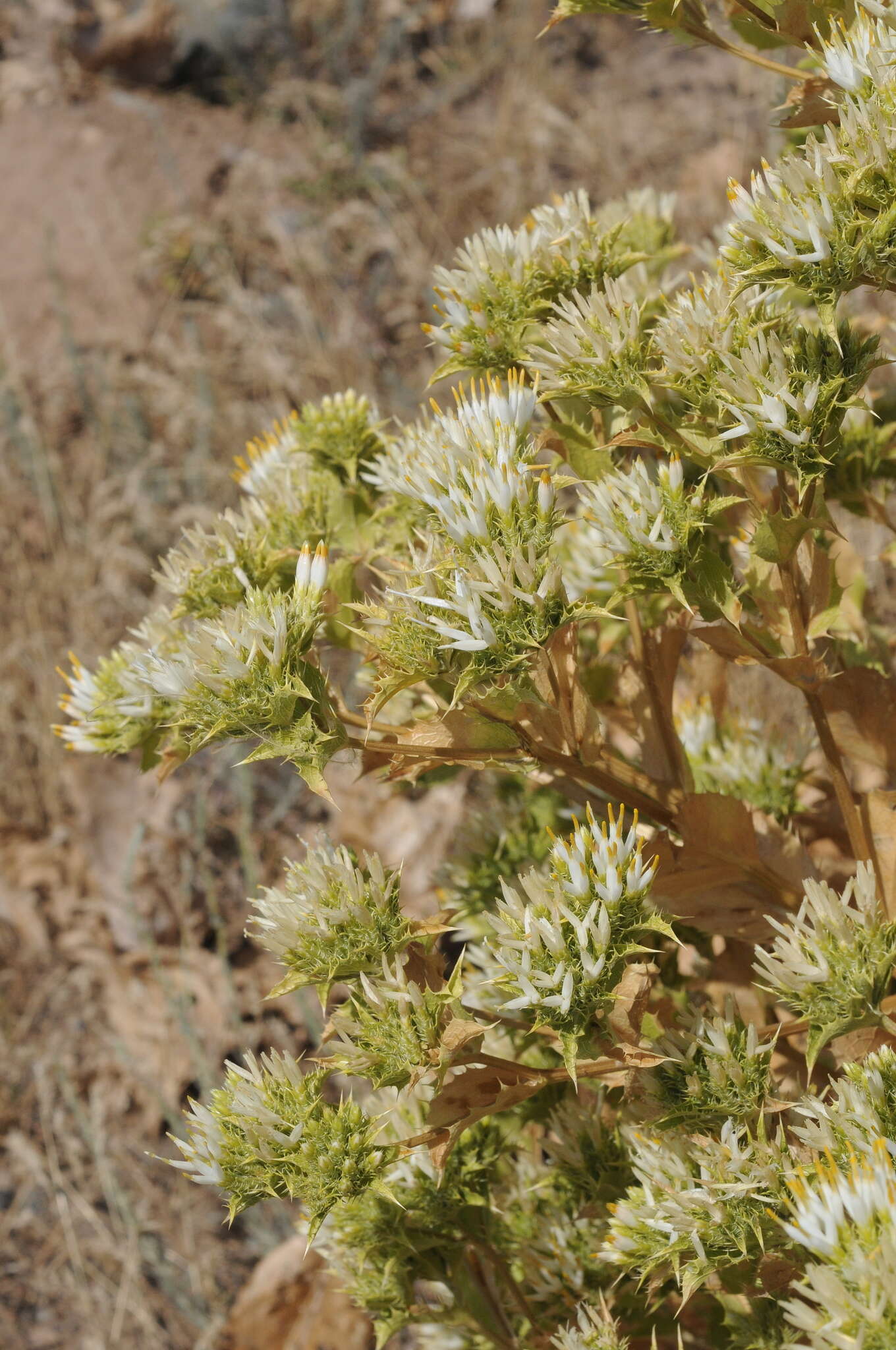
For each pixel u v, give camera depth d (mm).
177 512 4992
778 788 2402
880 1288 1248
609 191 5531
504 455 1586
